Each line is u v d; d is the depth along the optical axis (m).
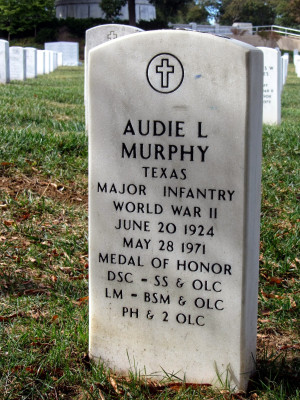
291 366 1.84
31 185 3.05
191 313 1.73
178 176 1.69
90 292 1.79
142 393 1.73
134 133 1.71
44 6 22.78
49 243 2.53
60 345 1.86
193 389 1.74
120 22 23.31
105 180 1.74
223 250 1.69
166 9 27.39
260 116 1.70
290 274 2.36
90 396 1.72
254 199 1.70
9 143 3.46
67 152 3.52
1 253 2.43
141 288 1.75
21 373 1.76
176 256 1.72
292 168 3.54
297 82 12.95
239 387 1.72
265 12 34.66
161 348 1.76
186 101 1.67
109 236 1.75
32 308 2.08
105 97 1.71
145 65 1.68
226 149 1.66
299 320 2.06
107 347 1.80
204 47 1.64
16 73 9.22
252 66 1.62
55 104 5.91
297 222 2.74
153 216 1.72
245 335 1.71
